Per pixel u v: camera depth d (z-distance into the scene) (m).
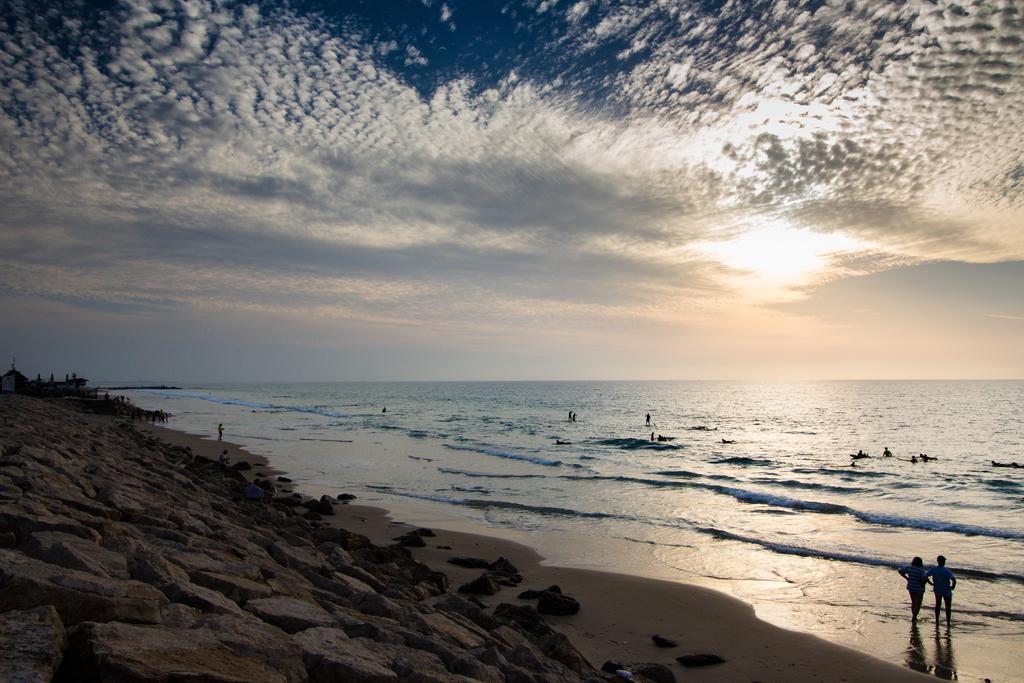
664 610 13.62
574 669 9.05
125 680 3.83
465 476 34.06
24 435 19.38
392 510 24.00
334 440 54.22
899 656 11.41
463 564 16.44
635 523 22.59
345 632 6.43
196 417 85.50
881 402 141.88
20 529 6.74
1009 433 69.94
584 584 15.36
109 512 9.52
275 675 4.62
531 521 22.72
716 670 10.70
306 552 11.40
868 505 27.58
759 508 25.73
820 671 10.75
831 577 16.25
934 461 46.16
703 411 111.56
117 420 61.44
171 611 5.30
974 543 20.02
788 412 108.62
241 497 21.36
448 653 6.57
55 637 4.05
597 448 52.25
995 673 10.73
